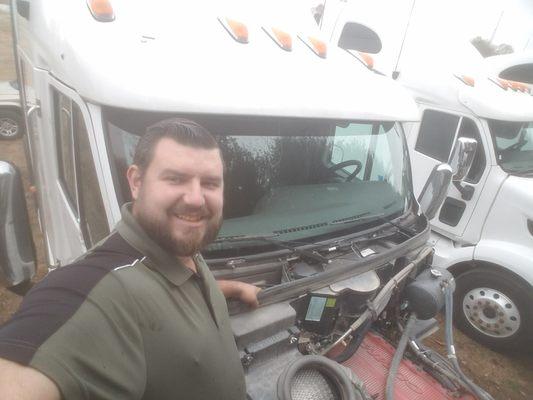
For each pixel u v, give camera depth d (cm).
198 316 128
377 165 277
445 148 466
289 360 200
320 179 247
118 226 128
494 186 425
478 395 233
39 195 340
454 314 459
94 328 100
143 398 114
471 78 458
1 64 1222
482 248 429
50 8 238
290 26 280
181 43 205
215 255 204
